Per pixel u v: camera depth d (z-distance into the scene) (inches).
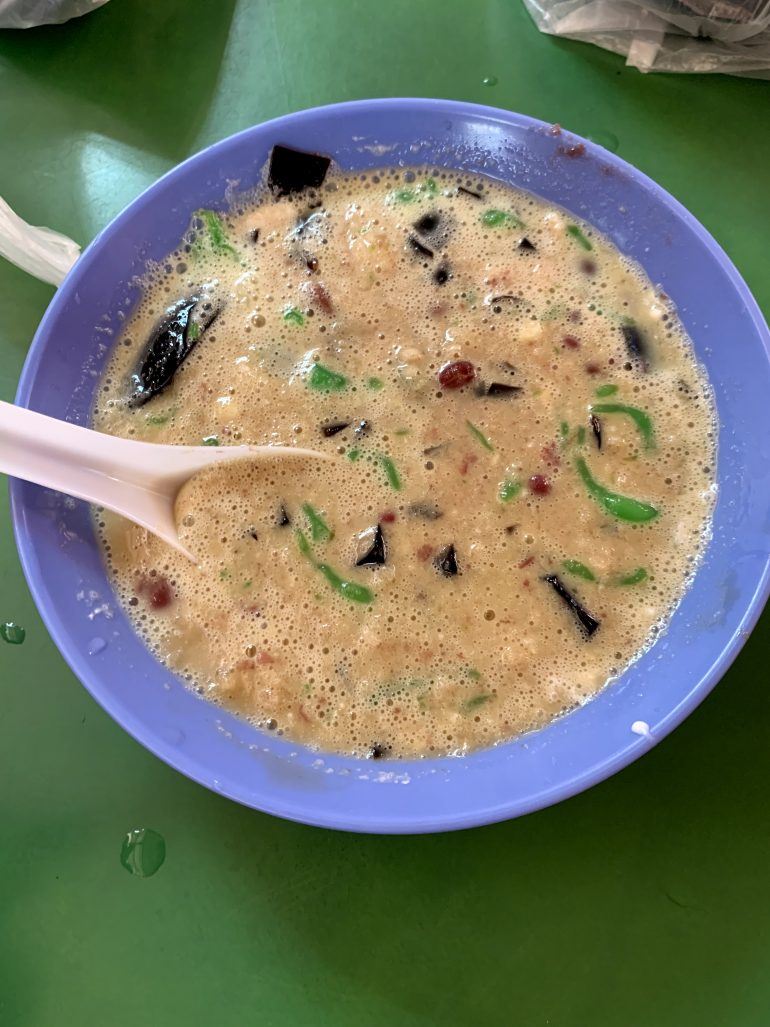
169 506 8.6
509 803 6.7
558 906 7.6
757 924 7.4
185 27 10.8
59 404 8.5
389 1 10.7
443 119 8.8
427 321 9.2
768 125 9.9
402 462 8.7
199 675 8.3
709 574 7.9
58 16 10.8
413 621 8.3
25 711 8.5
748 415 7.9
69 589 7.9
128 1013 7.5
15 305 9.8
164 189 8.7
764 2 9.2
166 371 9.1
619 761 6.8
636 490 8.4
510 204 9.3
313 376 9.0
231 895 7.8
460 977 7.4
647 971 7.4
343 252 9.4
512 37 10.4
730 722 8.0
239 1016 7.5
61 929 7.8
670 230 8.4
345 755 7.9
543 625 8.2
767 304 9.2
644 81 10.1
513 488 8.5
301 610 8.4
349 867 7.8
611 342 8.9
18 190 10.3
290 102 10.4
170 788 8.2
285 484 8.7
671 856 7.7
